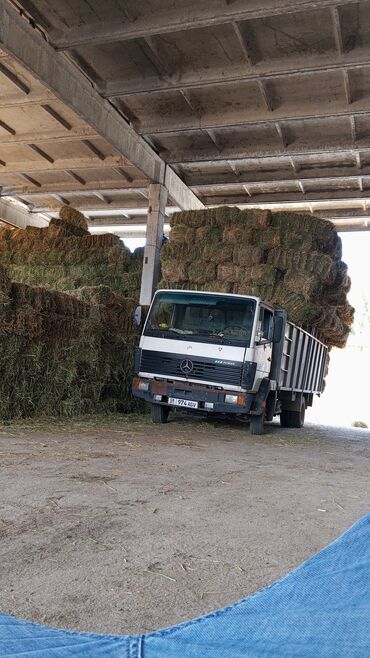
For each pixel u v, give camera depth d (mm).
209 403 9648
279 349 10555
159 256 17219
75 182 21094
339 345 16359
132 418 11180
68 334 10234
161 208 17531
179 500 4738
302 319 12938
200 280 14016
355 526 1652
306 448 9070
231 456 7430
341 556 1575
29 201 23953
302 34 11852
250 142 16859
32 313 9180
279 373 10656
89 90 13492
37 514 4055
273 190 20469
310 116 14234
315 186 19828
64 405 10336
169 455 7070
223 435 9805
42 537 3568
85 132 16531
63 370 10195
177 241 14500
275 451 8344
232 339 9578
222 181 19469
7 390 9195
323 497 5250
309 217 13609
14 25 10695
